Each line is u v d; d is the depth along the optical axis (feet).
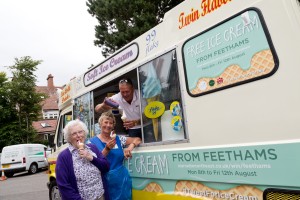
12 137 93.71
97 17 62.28
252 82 8.14
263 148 7.79
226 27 9.00
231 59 8.76
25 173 71.20
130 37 53.42
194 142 9.91
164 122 11.44
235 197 8.60
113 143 12.16
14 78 97.96
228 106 8.77
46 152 72.33
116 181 12.47
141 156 12.62
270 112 7.69
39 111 103.71
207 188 9.50
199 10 10.05
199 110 9.74
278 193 7.48
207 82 9.50
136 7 56.13
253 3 8.29
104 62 15.81
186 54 10.38
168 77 11.20
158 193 11.62
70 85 20.61
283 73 7.46
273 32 7.73
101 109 15.28
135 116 13.35
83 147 10.33
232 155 8.59
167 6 56.44
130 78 13.74
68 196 9.95
